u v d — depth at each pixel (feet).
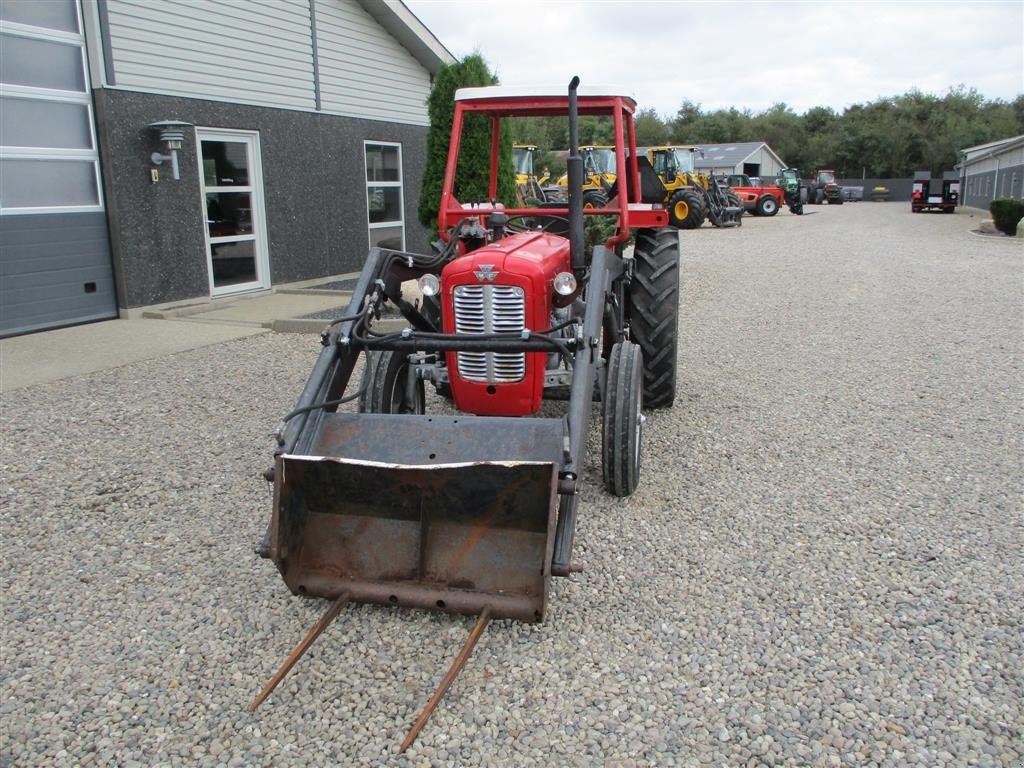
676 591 11.14
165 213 31.58
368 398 13.16
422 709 8.83
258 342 26.94
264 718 8.73
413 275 14.16
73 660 9.77
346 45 40.63
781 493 14.40
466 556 10.08
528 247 13.69
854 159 223.71
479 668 9.50
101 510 13.96
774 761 8.04
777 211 111.65
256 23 35.01
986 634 10.10
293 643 10.04
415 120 46.83
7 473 15.62
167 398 20.54
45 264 28.25
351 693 9.11
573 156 12.48
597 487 14.62
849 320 31.01
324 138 39.73
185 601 11.05
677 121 264.93
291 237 38.19
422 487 9.90
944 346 26.22
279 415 19.17
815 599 10.93
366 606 10.73
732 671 9.41
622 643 9.97
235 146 34.99
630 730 8.48
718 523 13.20
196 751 8.26
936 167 216.74
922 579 11.43
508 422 10.65
